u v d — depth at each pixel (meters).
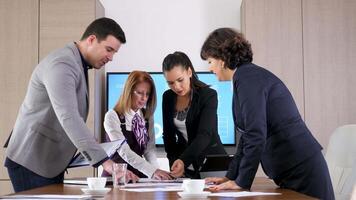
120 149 2.77
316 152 2.06
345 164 2.87
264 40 4.36
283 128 2.03
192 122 3.03
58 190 1.98
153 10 4.73
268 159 2.09
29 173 2.30
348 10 4.38
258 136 1.93
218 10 4.71
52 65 2.22
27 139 2.29
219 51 2.11
